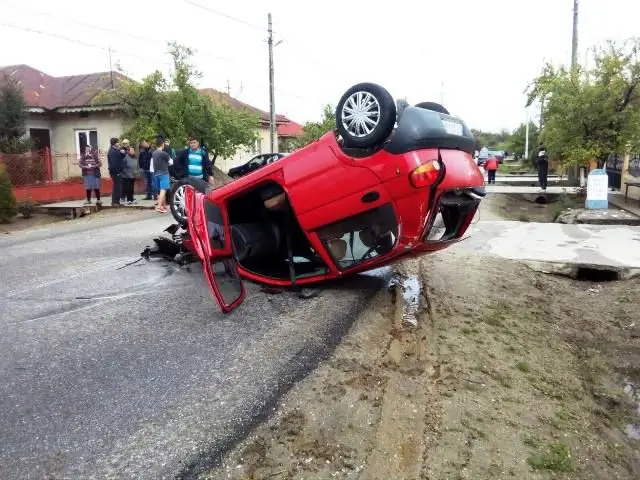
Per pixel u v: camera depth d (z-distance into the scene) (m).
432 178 4.99
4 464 3.00
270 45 29.92
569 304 6.43
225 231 6.13
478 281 6.89
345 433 3.37
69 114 22.73
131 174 15.53
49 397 3.76
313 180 5.55
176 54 20.70
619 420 4.15
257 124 26.81
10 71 25.94
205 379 4.02
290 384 3.96
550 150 18.50
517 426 3.67
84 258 8.30
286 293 6.27
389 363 4.43
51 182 17.27
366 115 5.12
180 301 5.94
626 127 16.17
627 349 5.32
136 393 3.80
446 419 3.62
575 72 16.81
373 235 5.59
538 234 10.05
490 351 4.84
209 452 3.13
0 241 10.53
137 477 2.90
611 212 13.55
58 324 5.24
